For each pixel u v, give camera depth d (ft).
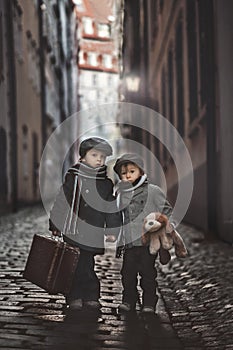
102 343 12.59
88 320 14.60
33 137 83.87
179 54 48.78
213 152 35.32
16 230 40.57
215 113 34.96
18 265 23.04
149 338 13.14
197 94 39.68
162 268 23.67
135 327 14.08
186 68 44.11
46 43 99.81
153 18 69.82
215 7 33.71
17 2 64.54
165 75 58.85
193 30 41.55
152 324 14.40
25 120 74.69
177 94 49.14
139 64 86.43
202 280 20.02
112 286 19.42
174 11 50.44
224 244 30.58
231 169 30.60
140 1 84.17
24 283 19.01
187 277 21.04
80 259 15.72
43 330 13.41
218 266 22.67
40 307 15.75
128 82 85.25
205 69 35.83
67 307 15.89
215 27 33.99
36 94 87.61
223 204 32.76
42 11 90.27
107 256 27.07
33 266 15.33
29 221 50.78
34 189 85.46
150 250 14.60
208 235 35.12
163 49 60.23
